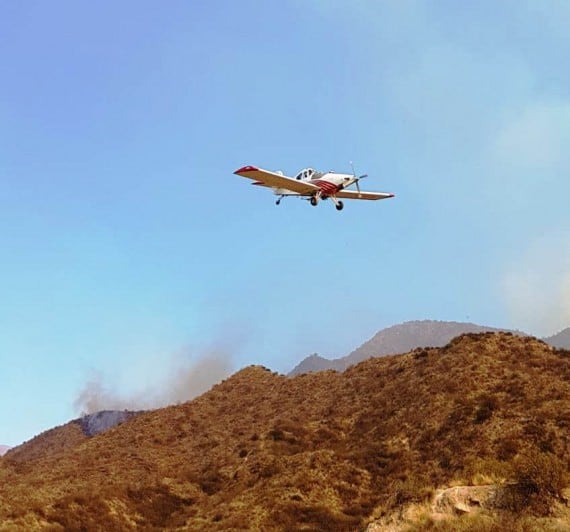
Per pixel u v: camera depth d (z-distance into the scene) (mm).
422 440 51375
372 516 34188
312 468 49969
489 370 60656
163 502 52625
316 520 40906
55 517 43000
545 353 63594
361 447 56188
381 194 39188
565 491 27922
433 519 28703
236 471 56875
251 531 39438
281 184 34625
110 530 43938
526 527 25609
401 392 66188
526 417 47312
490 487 29484
